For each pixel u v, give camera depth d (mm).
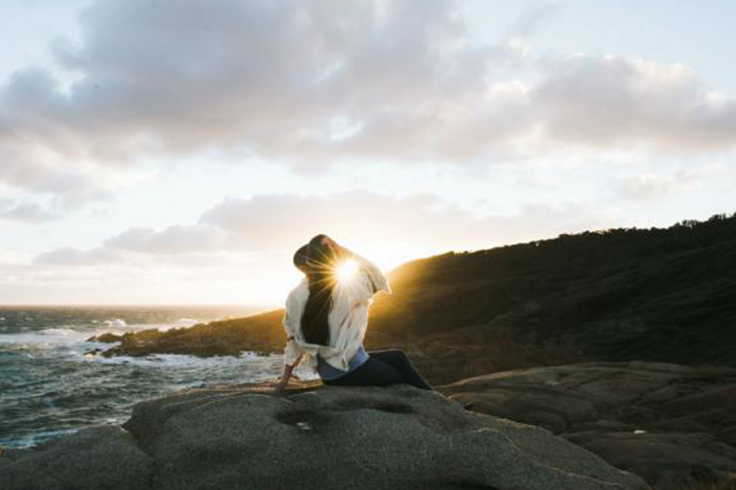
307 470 4090
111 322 112750
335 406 4668
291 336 5059
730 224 48688
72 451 4258
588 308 36938
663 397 11852
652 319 31391
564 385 12828
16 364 37312
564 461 4746
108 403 23703
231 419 4387
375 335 40844
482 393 12055
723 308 30312
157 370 35031
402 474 4090
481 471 4105
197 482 4016
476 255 59188
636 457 7762
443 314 44094
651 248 47594
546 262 51500
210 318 159875
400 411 4711
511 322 37688
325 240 5051
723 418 10195
